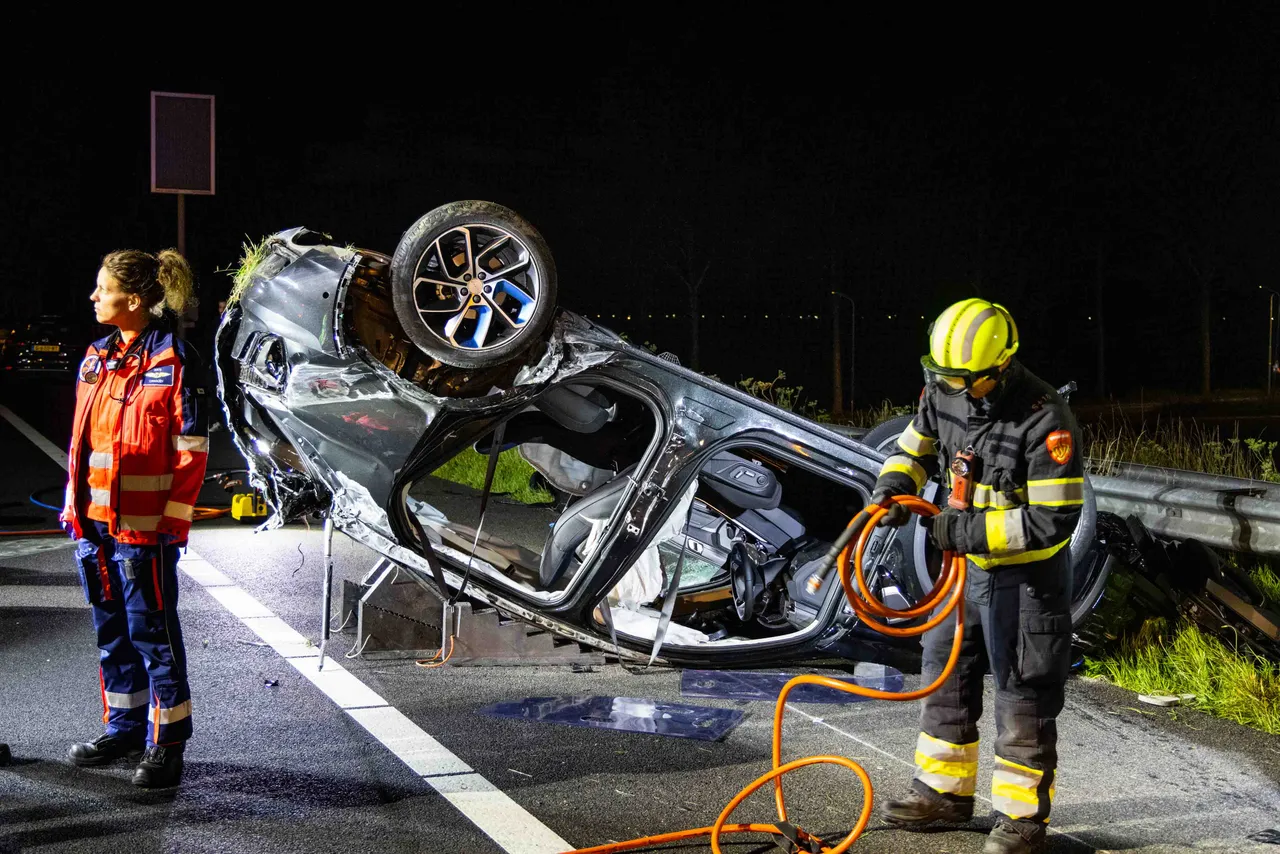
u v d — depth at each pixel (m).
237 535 8.71
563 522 5.42
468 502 10.38
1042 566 3.62
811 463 5.26
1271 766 4.47
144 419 4.04
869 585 5.48
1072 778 4.34
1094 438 11.32
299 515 5.33
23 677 5.28
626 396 5.74
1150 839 3.83
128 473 4.02
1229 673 5.25
